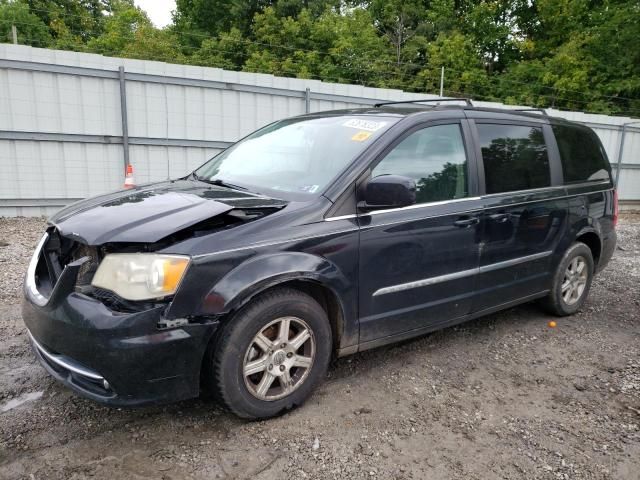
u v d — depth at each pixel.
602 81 25.80
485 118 4.04
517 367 3.78
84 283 2.60
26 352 3.66
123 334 2.37
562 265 4.62
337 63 25.03
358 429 2.86
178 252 2.51
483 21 29.34
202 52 25.70
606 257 5.23
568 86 24.67
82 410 2.94
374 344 3.32
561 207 4.48
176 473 2.44
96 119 9.29
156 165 9.94
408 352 3.93
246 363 2.73
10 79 8.53
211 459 2.55
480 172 3.84
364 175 3.17
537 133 4.50
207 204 2.83
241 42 25.25
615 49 26.28
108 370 2.40
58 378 2.66
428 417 3.03
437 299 3.57
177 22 34.25
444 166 3.63
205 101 10.09
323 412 3.01
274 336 2.86
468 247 3.68
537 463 2.67
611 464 2.69
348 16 28.09
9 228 8.07
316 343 2.98
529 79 26.36
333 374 3.49
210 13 32.22
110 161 9.58
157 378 2.46
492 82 26.77
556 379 3.62
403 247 3.28
